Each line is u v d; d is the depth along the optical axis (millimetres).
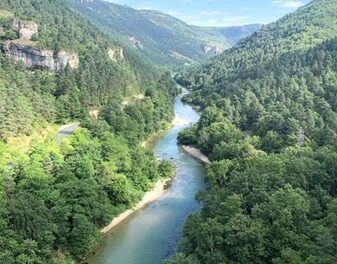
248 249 71375
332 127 137500
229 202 83062
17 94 158000
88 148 125125
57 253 85688
